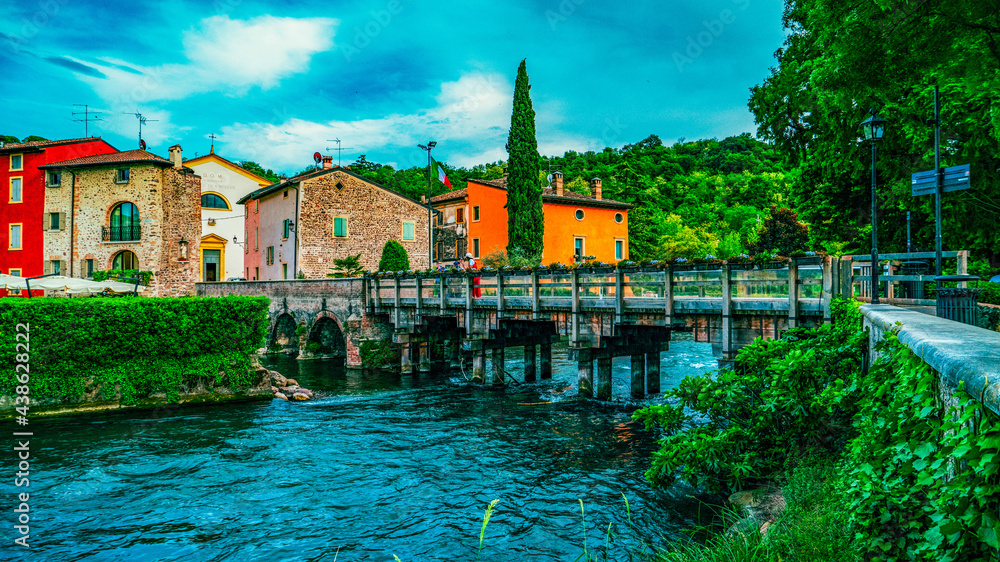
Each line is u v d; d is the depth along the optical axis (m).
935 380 3.81
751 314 12.56
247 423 15.02
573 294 16.91
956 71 10.40
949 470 3.54
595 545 7.88
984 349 3.34
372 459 11.92
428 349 24.30
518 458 11.97
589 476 10.77
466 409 16.77
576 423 14.98
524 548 7.88
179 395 17.12
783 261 11.88
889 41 9.92
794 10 21.14
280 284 29.66
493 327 19.86
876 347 5.87
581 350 17.58
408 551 7.91
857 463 5.25
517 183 33.00
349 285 25.72
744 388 9.34
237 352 18.00
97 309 16.02
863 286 13.54
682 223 63.88
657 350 18.81
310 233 35.22
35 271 35.59
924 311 8.89
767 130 23.42
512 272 19.02
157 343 16.75
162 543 8.23
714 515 8.48
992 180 16.19
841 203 23.02
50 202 35.75
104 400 16.16
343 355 29.02
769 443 8.91
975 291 7.95
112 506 9.51
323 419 15.49
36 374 15.39
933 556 3.25
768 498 7.89
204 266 47.31
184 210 35.91
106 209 34.84
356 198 37.09
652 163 80.38
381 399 18.36
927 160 16.66
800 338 10.95
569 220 39.12
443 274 21.75
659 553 6.93
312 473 11.07
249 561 7.70
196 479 10.74
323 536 8.41
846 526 5.06
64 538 8.38
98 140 39.28
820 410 8.28
